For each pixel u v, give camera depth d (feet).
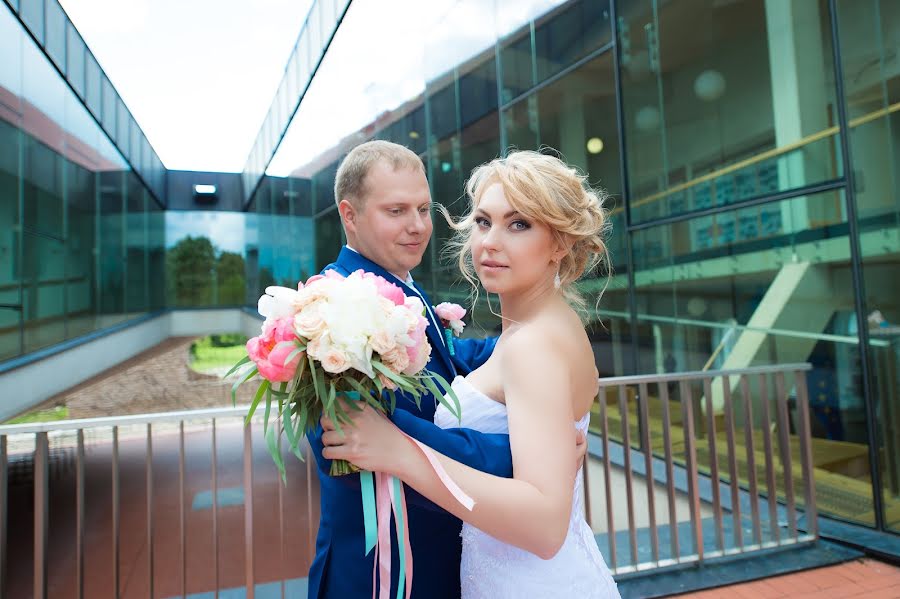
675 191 14.80
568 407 2.92
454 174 23.84
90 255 33.60
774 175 12.25
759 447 12.73
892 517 9.93
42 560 6.70
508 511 2.58
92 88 35.12
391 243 4.60
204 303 71.15
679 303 14.83
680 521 11.95
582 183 3.76
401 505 2.96
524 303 3.57
